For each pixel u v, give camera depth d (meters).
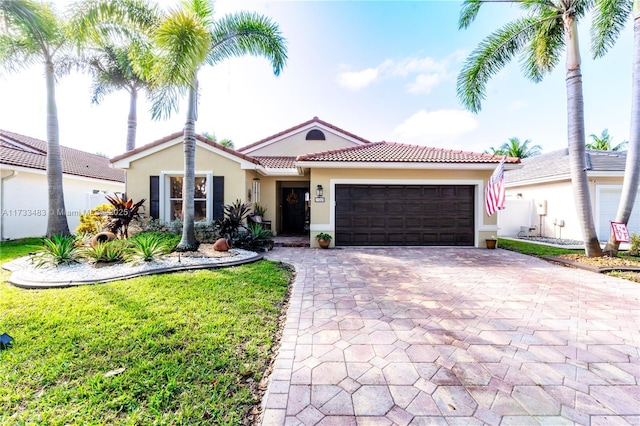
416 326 4.12
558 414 2.42
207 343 3.43
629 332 3.96
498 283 6.37
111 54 15.29
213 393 2.60
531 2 9.41
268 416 2.37
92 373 2.83
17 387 2.61
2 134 15.85
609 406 2.52
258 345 3.46
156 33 7.28
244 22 8.85
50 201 9.79
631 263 8.04
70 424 2.21
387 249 10.92
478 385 2.79
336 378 2.88
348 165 10.98
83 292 5.14
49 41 9.27
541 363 3.18
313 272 7.30
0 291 5.23
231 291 5.32
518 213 16.03
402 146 13.61
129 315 4.17
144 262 7.14
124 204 9.61
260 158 17.22
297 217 16.67
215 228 10.60
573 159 9.19
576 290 5.88
